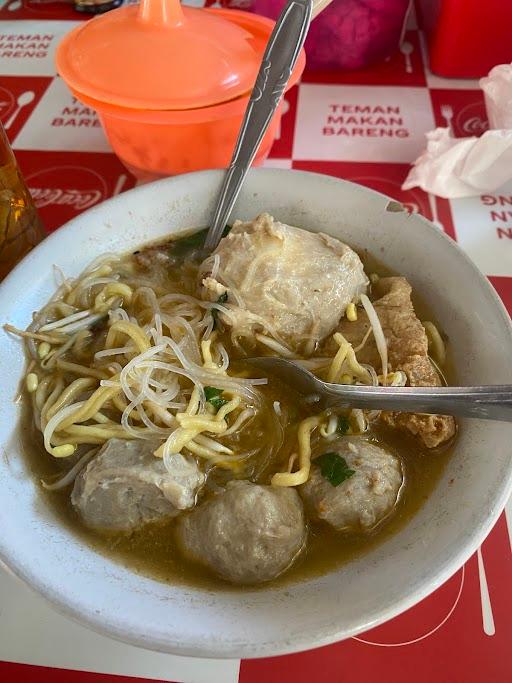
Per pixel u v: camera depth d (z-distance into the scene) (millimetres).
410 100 363
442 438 188
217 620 146
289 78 235
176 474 185
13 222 241
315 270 231
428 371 206
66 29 427
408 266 233
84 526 186
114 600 150
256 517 173
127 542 184
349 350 214
